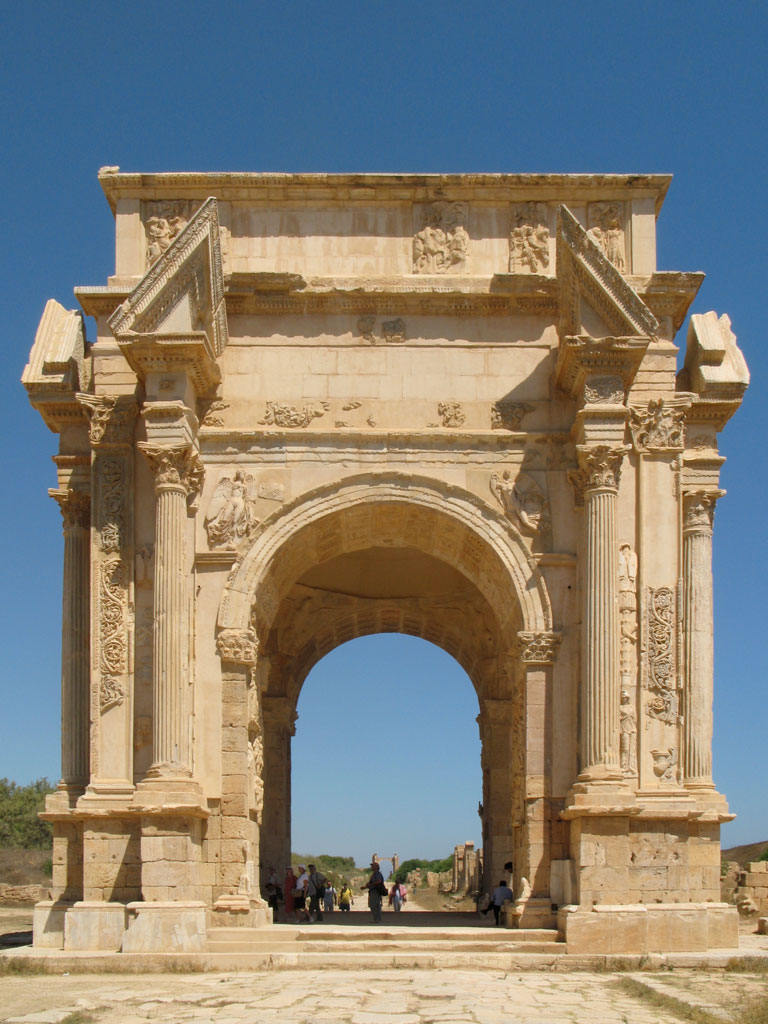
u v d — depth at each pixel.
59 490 28.38
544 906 25.38
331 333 28.19
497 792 38.09
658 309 27.84
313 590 38.94
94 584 26.58
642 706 26.12
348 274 28.61
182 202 28.86
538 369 28.05
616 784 24.56
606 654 25.30
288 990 19.02
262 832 39.03
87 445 28.67
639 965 22.41
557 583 27.02
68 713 27.48
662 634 26.39
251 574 26.94
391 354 28.12
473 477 27.48
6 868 66.75
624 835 24.25
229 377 28.00
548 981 20.56
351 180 28.72
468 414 27.86
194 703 26.42
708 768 27.23
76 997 18.44
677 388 29.67
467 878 63.66
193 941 23.48
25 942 28.05
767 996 17.84
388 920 33.59
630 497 26.98
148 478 27.12
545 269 28.61
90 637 27.16
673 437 27.06
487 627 38.81
